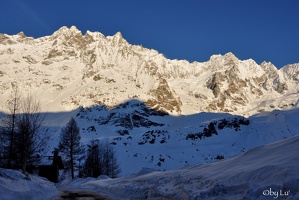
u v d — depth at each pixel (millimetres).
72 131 60875
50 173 62062
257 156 22891
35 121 40844
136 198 25422
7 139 39531
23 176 27375
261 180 16875
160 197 22953
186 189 21094
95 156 70375
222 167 24109
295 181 14164
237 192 17000
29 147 39844
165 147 183500
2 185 19859
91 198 26641
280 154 20672
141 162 150500
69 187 40875
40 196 25250
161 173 32375
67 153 61094
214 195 17719
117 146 163125
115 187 31297
